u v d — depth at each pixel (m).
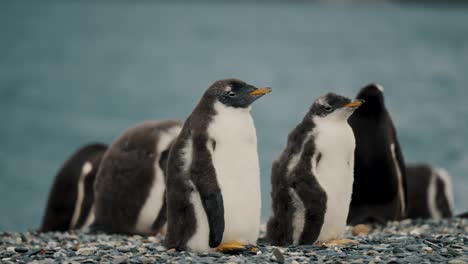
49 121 46.59
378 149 13.25
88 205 14.86
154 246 9.88
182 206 9.14
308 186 9.91
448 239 9.86
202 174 8.94
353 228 12.60
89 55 146.12
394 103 56.69
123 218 12.78
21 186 26.05
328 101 10.09
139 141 12.86
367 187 13.38
